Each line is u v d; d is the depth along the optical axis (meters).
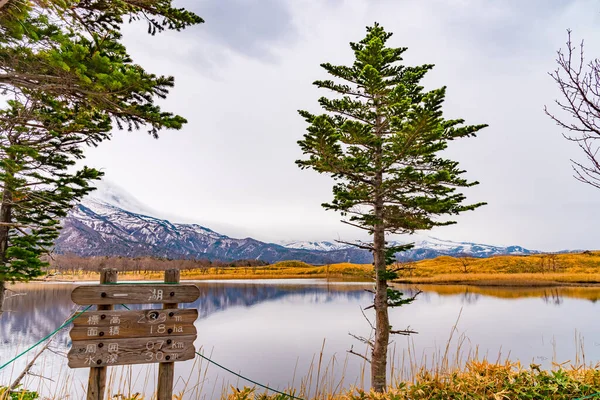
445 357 6.87
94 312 3.68
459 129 8.76
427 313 37.88
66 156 9.23
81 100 5.88
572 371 5.77
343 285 96.06
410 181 8.77
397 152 8.62
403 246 9.34
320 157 8.84
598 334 25.94
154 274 121.12
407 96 9.86
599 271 77.69
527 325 30.12
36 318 34.28
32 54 4.96
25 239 9.34
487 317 34.62
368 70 8.98
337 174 9.37
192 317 4.02
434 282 74.00
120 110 5.52
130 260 169.00
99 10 6.00
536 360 18.62
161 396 3.87
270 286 93.81
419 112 7.44
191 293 4.02
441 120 8.63
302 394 6.52
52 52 4.48
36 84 5.24
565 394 4.98
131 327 3.78
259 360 19.81
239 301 57.59
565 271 80.19
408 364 13.93
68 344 21.64
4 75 5.04
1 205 9.54
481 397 4.97
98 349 3.62
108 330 3.69
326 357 20.56
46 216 9.62
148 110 5.65
